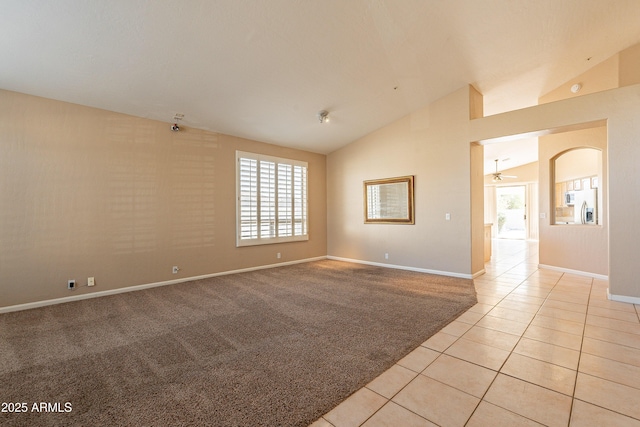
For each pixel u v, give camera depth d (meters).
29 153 3.54
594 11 3.23
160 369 2.13
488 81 4.72
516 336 2.62
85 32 2.74
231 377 2.02
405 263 5.70
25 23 2.57
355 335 2.67
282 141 6.01
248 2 2.69
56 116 3.73
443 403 1.72
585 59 4.30
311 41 3.31
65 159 3.78
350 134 6.17
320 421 1.59
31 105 3.57
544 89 5.18
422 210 5.41
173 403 1.75
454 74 4.40
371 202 6.23
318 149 6.75
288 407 1.70
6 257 3.41
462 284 4.50
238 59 3.43
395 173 5.80
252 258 5.71
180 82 3.71
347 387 1.88
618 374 2.00
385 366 2.14
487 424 1.55
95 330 2.86
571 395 1.78
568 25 3.44
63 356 2.34
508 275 5.11
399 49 3.65
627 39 3.89
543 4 3.08
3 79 3.24
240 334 2.73
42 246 3.62
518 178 11.09
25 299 3.51
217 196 5.21
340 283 4.64
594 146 4.90
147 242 4.42
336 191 6.96
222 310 3.40
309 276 5.16
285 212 6.24
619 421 1.56
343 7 2.89
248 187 5.63
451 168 5.01
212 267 5.14
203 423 1.58
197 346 2.50
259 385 1.92
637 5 3.16
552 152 5.45
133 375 2.06
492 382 1.93
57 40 2.79
